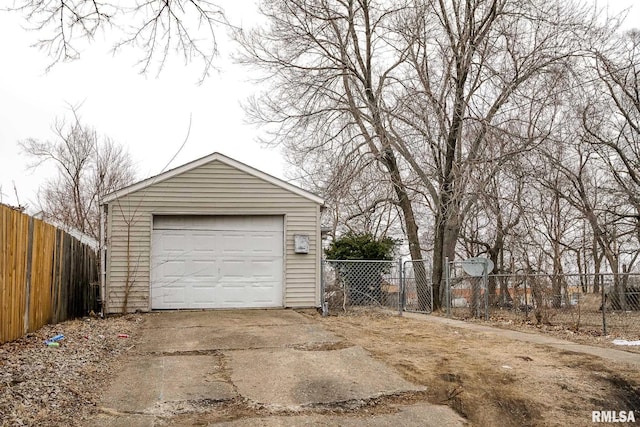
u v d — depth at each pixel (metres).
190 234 13.02
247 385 5.94
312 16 15.98
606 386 5.94
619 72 17.58
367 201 20.64
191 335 9.13
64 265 10.57
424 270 15.57
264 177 13.24
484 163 13.41
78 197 23.84
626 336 9.31
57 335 8.40
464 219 17.56
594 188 19.64
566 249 19.86
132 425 4.67
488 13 14.95
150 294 12.62
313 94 16.47
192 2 5.64
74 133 36.41
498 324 11.23
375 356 7.44
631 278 13.51
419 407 5.30
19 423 4.47
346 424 4.79
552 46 14.14
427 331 9.99
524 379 6.19
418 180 17.28
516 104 14.31
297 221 13.35
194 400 5.39
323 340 8.65
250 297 13.16
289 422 4.82
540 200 22.70
